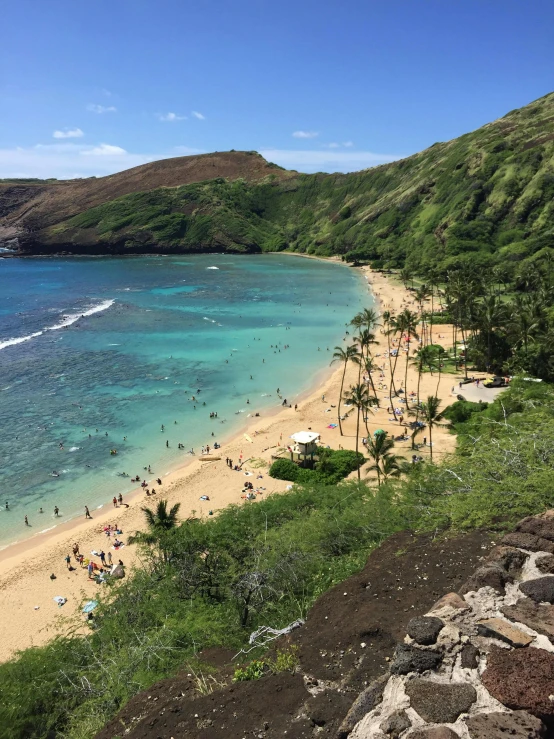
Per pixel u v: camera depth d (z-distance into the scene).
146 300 161.38
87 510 52.81
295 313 144.38
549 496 21.48
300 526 31.91
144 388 87.25
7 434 69.00
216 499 54.84
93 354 104.56
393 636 15.23
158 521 39.31
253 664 15.85
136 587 33.75
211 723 13.62
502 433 37.66
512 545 15.34
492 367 90.12
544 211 181.62
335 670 14.47
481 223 194.00
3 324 126.75
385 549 22.75
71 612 38.88
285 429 72.19
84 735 19.02
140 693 16.80
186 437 70.62
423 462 43.72
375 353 106.31
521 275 139.62
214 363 100.81
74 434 70.06
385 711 10.56
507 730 9.14
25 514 52.81
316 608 18.39
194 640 23.64
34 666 27.05
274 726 12.87
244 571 29.44
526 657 10.52
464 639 11.50
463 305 100.25
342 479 57.28
